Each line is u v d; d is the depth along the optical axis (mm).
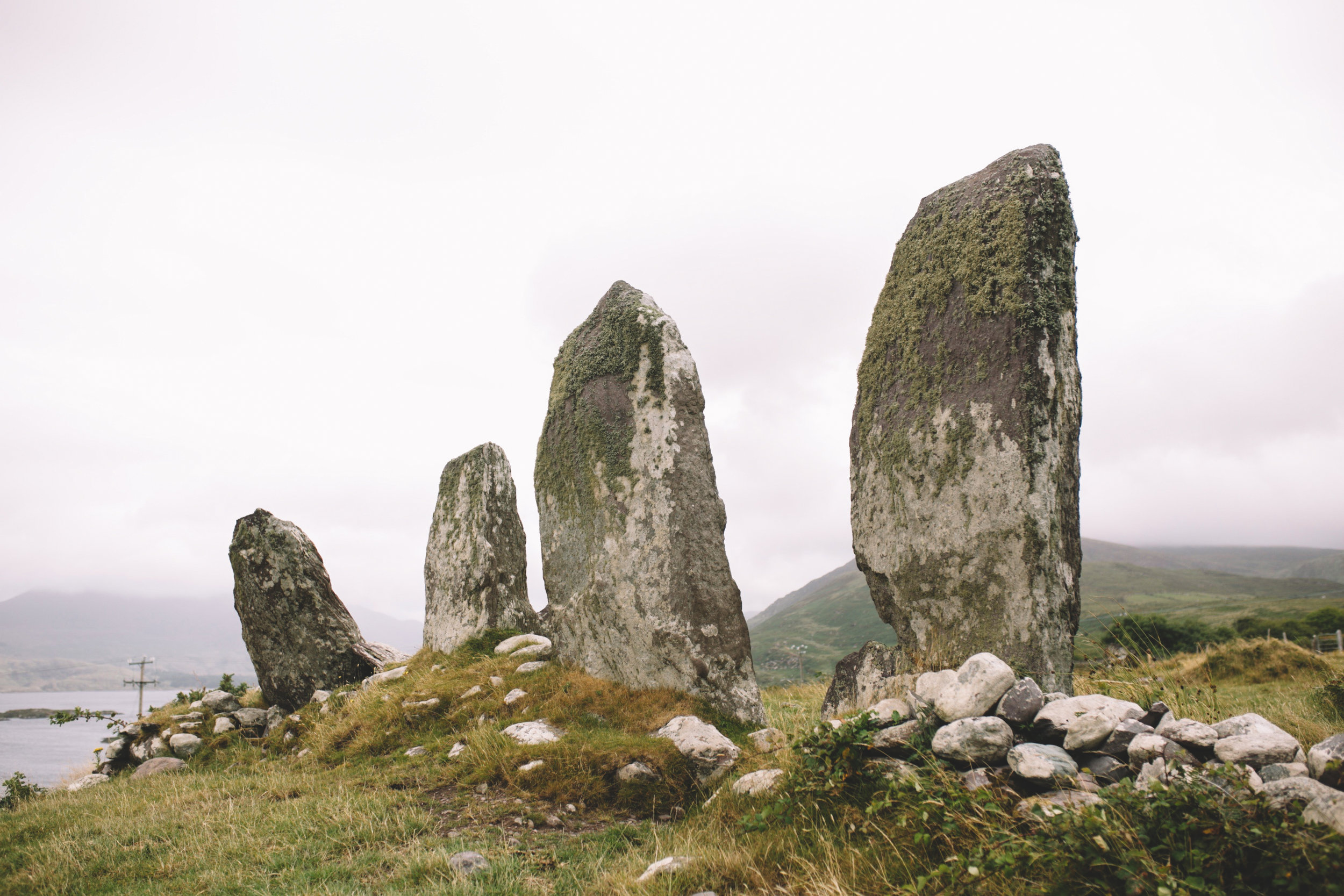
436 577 12719
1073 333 6152
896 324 7090
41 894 5176
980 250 6422
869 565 7012
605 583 8656
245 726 11625
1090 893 3123
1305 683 11070
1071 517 5926
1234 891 2918
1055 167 6336
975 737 4277
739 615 8109
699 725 6805
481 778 6727
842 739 4801
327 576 13023
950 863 3535
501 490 12773
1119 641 6293
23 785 9828
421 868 4895
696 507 8250
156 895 4934
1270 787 3176
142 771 10148
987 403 6121
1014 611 5750
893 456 6832
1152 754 3764
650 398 8656
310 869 5148
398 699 9227
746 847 4457
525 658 9961
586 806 6125
